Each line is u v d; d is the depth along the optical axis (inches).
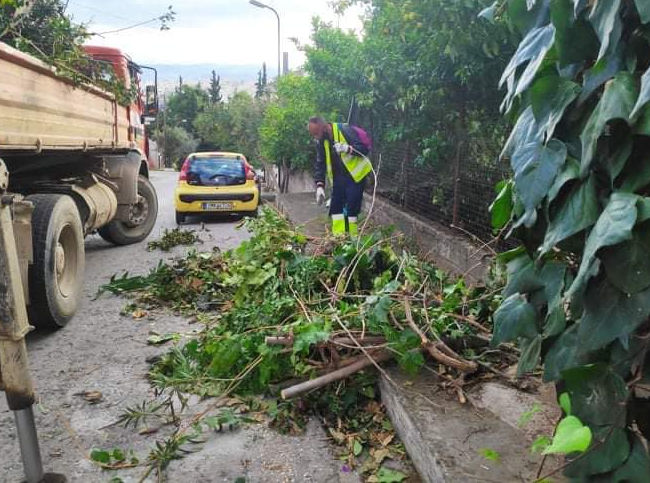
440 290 169.8
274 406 134.8
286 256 187.5
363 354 139.9
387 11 251.9
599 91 61.2
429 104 256.5
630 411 60.9
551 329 71.9
